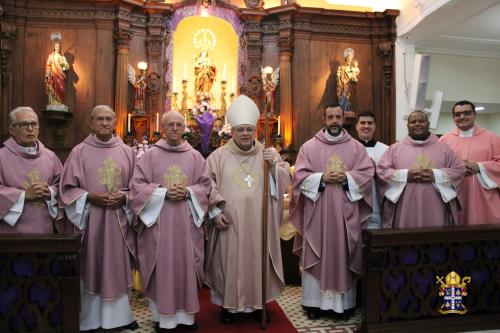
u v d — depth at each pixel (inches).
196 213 138.1
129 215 139.5
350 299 152.7
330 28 342.0
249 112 149.3
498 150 170.9
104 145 142.4
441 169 149.8
